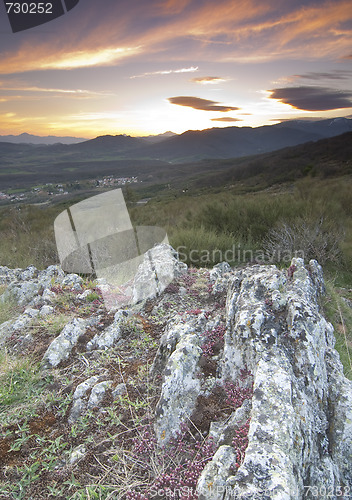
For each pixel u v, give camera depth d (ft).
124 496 5.78
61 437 7.09
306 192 43.52
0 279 17.49
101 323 11.44
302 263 12.01
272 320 7.77
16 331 11.55
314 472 5.73
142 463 6.31
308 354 7.06
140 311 12.07
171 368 7.47
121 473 6.16
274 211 28.66
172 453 6.40
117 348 10.03
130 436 6.93
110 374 8.80
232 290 9.72
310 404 6.63
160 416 6.91
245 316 7.82
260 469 4.92
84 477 6.15
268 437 5.42
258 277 9.18
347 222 29.81
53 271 17.16
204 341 8.62
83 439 6.98
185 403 7.14
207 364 7.94
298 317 7.52
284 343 7.34
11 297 14.64
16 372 9.16
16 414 7.73
